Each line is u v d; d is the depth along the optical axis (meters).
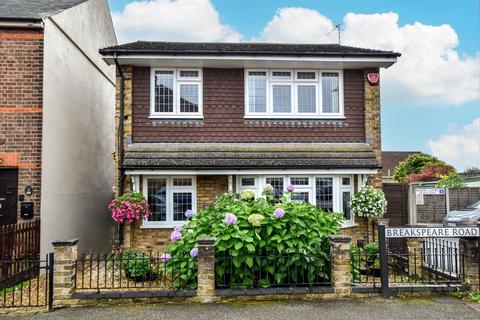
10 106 9.23
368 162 10.80
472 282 6.75
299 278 6.68
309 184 10.88
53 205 9.86
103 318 5.68
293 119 11.46
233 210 6.88
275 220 6.58
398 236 6.74
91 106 13.13
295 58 10.89
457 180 21.28
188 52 10.58
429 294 6.64
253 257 6.47
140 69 11.22
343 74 11.73
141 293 6.29
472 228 6.88
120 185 10.59
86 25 12.48
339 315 5.76
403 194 15.40
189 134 11.17
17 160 9.15
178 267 6.70
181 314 5.80
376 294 6.56
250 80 11.52
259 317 5.68
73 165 11.36
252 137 11.31
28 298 6.96
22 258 8.21
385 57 11.06
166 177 10.79
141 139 11.05
